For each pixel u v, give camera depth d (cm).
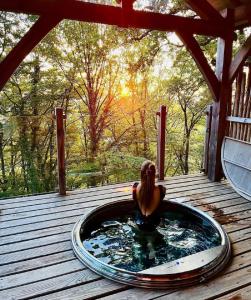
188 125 878
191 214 318
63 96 746
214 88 412
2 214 309
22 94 701
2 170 638
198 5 372
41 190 624
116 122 833
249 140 395
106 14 324
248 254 239
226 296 190
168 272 203
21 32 651
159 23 352
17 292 191
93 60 769
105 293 191
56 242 254
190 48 380
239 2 375
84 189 393
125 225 300
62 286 197
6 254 234
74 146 770
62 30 706
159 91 854
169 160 875
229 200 359
